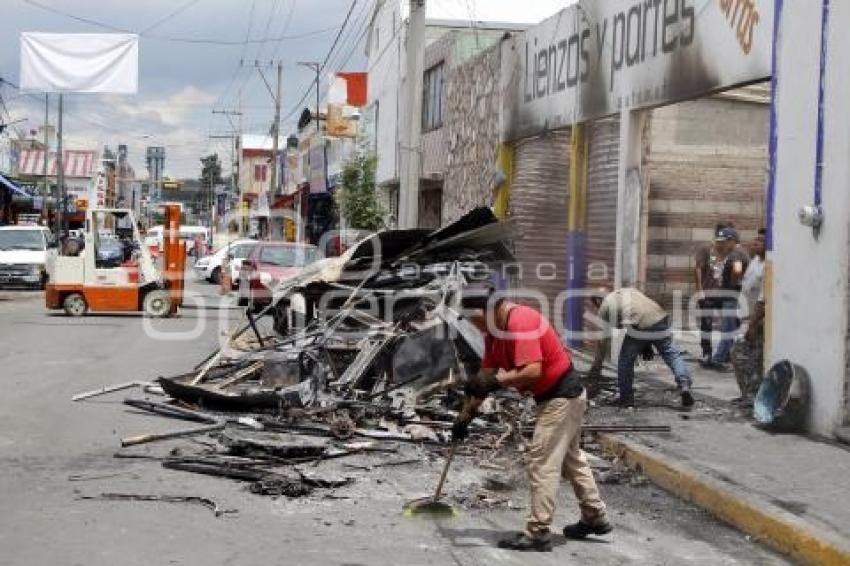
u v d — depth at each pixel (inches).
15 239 1302.9
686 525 277.7
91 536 245.6
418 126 710.5
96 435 366.9
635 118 558.6
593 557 243.4
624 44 561.9
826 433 362.6
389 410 398.0
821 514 265.6
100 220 925.2
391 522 266.7
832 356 360.8
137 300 885.8
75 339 697.0
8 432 369.7
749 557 250.2
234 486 299.4
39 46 783.1
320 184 1686.8
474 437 366.3
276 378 440.1
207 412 404.8
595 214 627.5
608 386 468.4
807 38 378.3
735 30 439.8
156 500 280.7
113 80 788.6
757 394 393.1
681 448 344.8
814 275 371.6
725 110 711.1
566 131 673.6
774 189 397.7
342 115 1309.1
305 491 291.4
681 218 709.3
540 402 247.4
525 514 279.1
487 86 822.5
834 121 362.3
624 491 314.3
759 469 315.0
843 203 357.1
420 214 1120.8
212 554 234.7
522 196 746.8
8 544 237.5
